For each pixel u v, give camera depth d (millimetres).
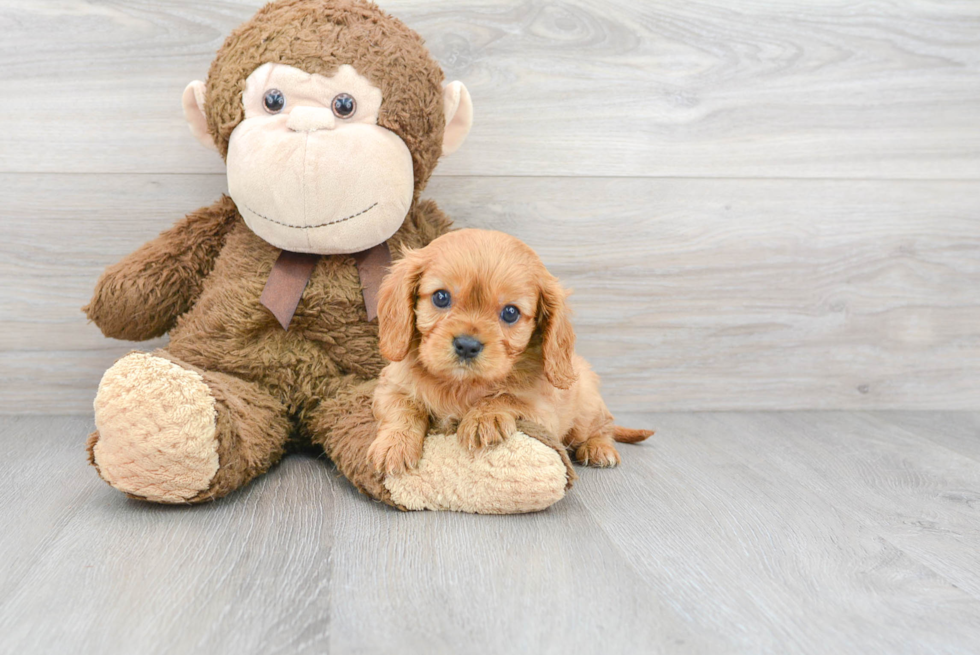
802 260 2111
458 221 1976
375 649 908
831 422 2084
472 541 1232
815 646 950
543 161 1977
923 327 2195
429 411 1425
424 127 1578
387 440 1343
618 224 2029
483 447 1331
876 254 2139
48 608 984
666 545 1246
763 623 1001
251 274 1606
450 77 1906
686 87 1991
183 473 1280
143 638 919
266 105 1498
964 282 2189
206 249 1701
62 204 1856
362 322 1628
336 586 1064
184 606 998
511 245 1340
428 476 1338
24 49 1782
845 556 1228
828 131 2061
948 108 2094
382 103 1511
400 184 1526
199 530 1245
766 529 1329
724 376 2148
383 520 1311
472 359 1255
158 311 1700
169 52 1825
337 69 1483
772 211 2078
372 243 1565
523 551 1201
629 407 2133
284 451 1613
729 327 2123
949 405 2246
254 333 1605
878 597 1089
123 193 1872
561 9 1917
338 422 1530
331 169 1448
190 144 1872
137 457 1253
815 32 2012
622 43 1951
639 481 1566
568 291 1410
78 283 1896
